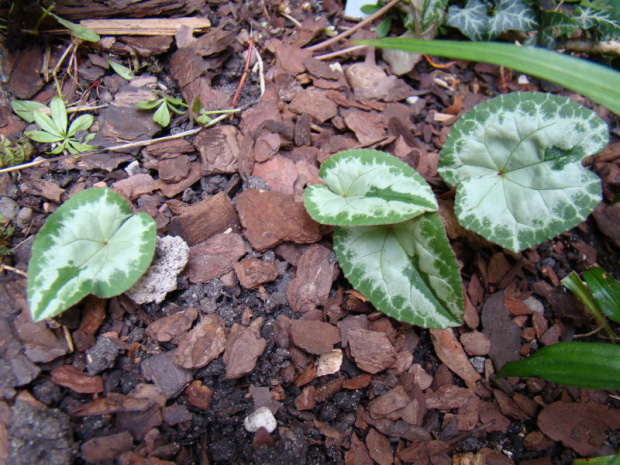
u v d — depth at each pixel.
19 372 0.16
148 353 0.18
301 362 0.18
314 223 0.20
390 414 0.18
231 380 0.18
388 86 0.25
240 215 0.20
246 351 0.18
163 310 0.19
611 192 0.24
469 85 0.27
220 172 0.21
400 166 0.19
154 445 0.16
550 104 0.19
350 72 0.25
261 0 0.26
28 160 0.20
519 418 0.19
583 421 0.19
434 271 0.18
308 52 0.25
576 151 0.19
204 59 0.23
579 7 0.25
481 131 0.20
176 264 0.18
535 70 0.12
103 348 0.17
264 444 0.17
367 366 0.18
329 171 0.20
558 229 0.19
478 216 0.20
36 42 0.22
